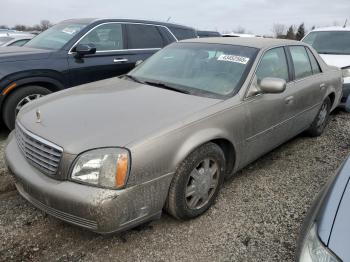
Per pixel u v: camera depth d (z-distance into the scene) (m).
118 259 2.41
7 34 11.04
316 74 4.57
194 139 2.57
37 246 2.49
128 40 5.76
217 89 3.15
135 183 2.24
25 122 2.66
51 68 4.73
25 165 2.51
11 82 4.39
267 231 2.78
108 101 2.88
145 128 2.40
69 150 2.23
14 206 2.96
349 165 2.06
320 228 1.65
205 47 3.74
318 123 4.89
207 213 2.97
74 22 5.61
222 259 2.45
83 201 2.14
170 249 2.53
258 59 3.41
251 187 3.47
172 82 3.35
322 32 8.02
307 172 3.89
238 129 3.01
